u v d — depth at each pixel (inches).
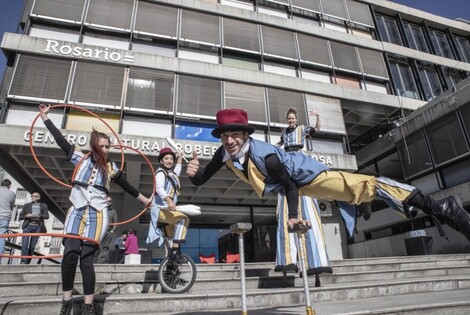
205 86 464.8
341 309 126.2
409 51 669.3
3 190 284.0
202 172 110.3
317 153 462.3
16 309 126.8
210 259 450.6
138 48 470.6
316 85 526.9
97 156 126.9
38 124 376.8
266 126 476.4
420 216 509.7
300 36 578.9
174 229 178.2
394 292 177.6
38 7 430.3
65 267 114.7
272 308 143.4
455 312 128.0
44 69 398.9
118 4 473.1
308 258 175.0
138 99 423.8
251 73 494.3
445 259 317.4
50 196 494.6
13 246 306.2
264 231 545.0
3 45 388.5
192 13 515.8
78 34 442.9
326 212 519.8
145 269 220.2
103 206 125.6
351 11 663.8
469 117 459.2
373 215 594.2
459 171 471.8
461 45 776.9
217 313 129.3
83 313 115.5
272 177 97.8
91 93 406.6
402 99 589.6
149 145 390.3
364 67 608.4
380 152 621.0
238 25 540.1
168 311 139.1
